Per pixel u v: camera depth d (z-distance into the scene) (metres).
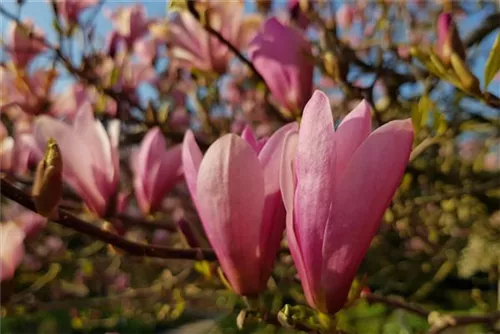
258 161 0.32
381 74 0.60
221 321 1.10
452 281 1.49
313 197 0.30
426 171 0.76
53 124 0.44
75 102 0.68
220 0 0.60
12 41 0.68
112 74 0.68
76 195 0.62
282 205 0.33
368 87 0.51
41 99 0.69
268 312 0.34
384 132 0.29
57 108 0.70
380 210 0.30
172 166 0.53
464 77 0.39
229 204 0.32
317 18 0.58
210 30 0.50
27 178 0.58
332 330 0.32
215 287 0.53
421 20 0.91
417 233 0.91
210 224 0.33
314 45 0.60
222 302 0.99
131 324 1.49
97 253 1.14
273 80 0.49
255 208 0.32
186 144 0.35
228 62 0.62
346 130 0.30
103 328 1.53
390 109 0.68
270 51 0.49
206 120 0.73
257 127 0.85
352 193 0.29
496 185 0.69
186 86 0.81
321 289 0.31
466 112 0.64
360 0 0.98
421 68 0.57
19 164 0.60
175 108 0.91
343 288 0.31
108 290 1.19
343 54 0.58
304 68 0.48
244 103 0.90
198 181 0.33
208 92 0.69
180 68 0.82
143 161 0.53
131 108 0.81
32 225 0.60
